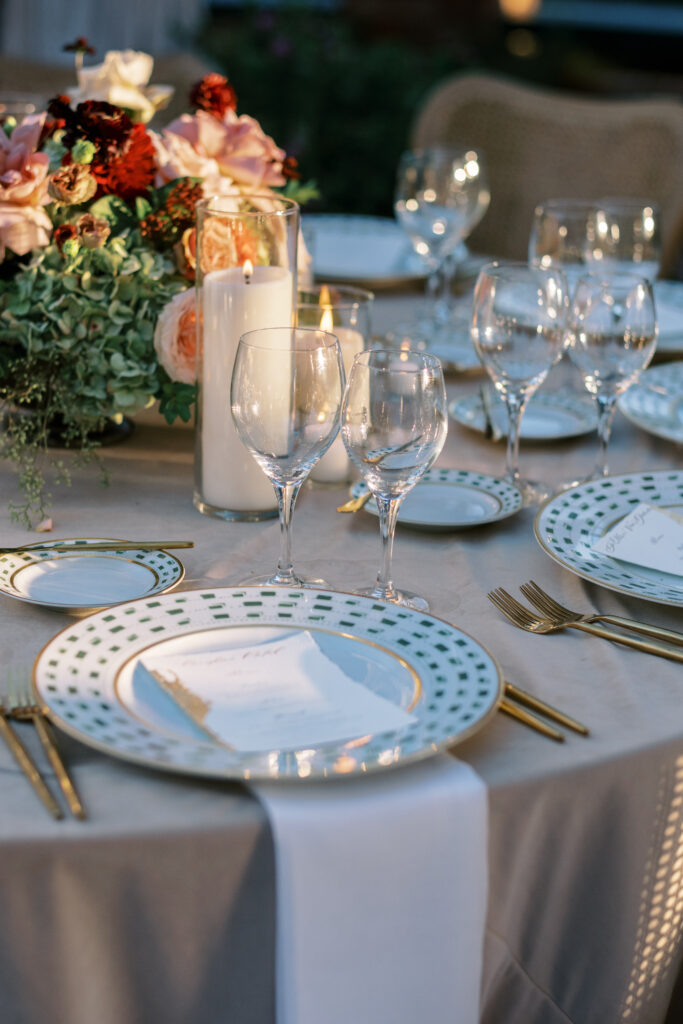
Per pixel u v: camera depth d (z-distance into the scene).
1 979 0.66
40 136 1.18
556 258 1.63
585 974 0.79
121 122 1.17
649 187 2.47
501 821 0.70
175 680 0.74
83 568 0.94
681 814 0.78
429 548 1.02
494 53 5.96
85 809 0.65
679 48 7.07
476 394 1.44
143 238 1.19
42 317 1.15
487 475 1.16
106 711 0.71
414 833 0.66
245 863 0.66
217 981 0.69
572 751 0.72
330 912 0.66
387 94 4.50
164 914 0.66
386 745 0.68
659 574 0.97
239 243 1.02
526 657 0.84
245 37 4.70
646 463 1.26
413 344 1.54
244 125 1.26
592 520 1.06
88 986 0.67
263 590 0.86
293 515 1.09
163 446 1.27
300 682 0.74
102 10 4.91
